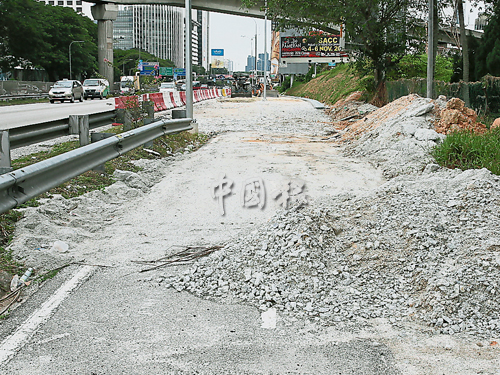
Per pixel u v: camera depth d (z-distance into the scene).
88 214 8.16
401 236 5.98
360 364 3.94
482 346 4.21
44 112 30.14
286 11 30.50
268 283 5.32
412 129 14.09
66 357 4.00
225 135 19.45
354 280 5.41
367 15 30.48
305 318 4.76
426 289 5.02
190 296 5.25
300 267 5.50
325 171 11.83
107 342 4.26
